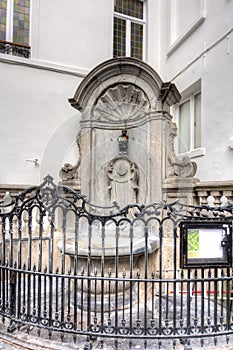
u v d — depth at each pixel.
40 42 6.87
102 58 7.39
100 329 2.88
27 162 6.59
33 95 6.73
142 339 2.93
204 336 2.86
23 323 3.12
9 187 5.80
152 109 5.89
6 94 6.54
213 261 2.98
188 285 2.90
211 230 3.01
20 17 6.94
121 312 3.75
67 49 7.07
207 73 6.18
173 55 7.46
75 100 6.32
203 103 6.27
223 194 5.11
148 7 8.02
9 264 3.59
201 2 6.44
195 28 6.62
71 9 7.18
